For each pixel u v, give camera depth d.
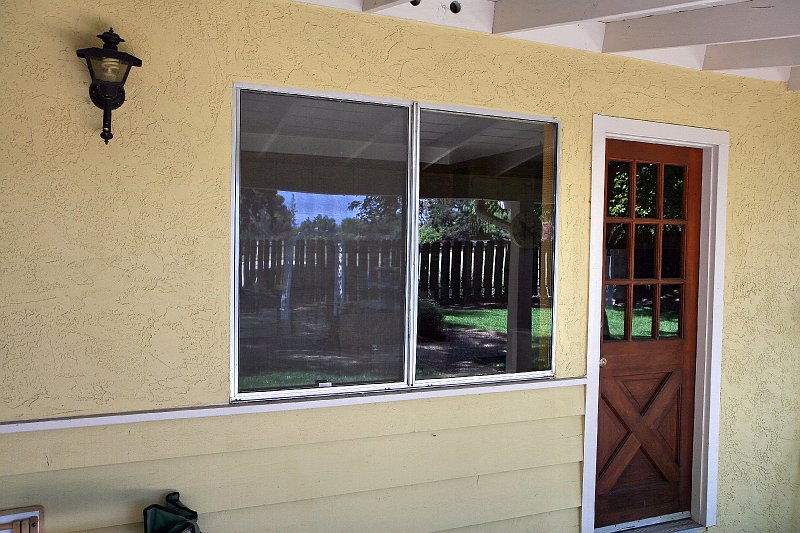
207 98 2.68
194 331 2.69
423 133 3.10
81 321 2.53
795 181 4.12
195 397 2.71
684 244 3.94
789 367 4.16
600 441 3.72
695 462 3.97
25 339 2.46
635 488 3.84
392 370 3.05
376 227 3.00
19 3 2.40
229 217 2.73
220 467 2.76
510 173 3.30
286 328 2.85
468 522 3.25
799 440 4.23
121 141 2.56
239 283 2.77
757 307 4.04
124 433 2.60
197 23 2.65
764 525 4.12
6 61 2.39
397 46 3.00
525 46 3.28
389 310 3.04
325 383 2.93
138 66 2.48
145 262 2.61
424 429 3.11
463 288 3.21
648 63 3.61
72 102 2.48
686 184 3.92
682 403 3.96
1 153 2.40
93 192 2.53
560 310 3.42
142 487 2.65
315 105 2.88
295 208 2.85
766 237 4.04
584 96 3.44
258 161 2.78
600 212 3.50
